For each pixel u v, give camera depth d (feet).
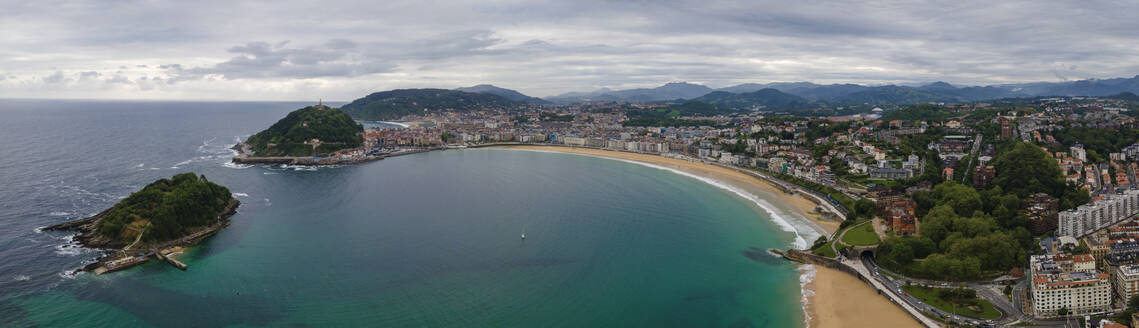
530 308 593.42
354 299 614.75
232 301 615.16
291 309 593.01
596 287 650.02
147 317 579.07
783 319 572.10
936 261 632.79
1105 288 533.55
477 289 641.40
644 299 619.26
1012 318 537.24
